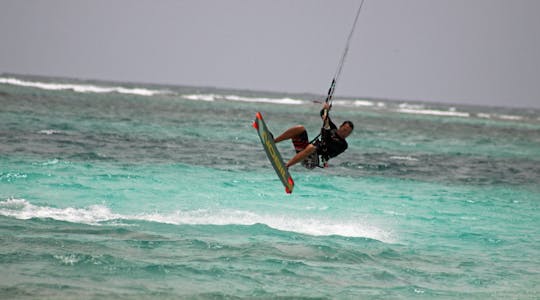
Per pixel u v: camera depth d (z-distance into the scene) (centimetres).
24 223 4578
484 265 4344
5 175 6575
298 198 6650
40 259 3728
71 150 9106
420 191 7831
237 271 3788
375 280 3825
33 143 9512
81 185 6366
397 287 3716
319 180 8131
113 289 3328
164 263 3831
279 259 4116
